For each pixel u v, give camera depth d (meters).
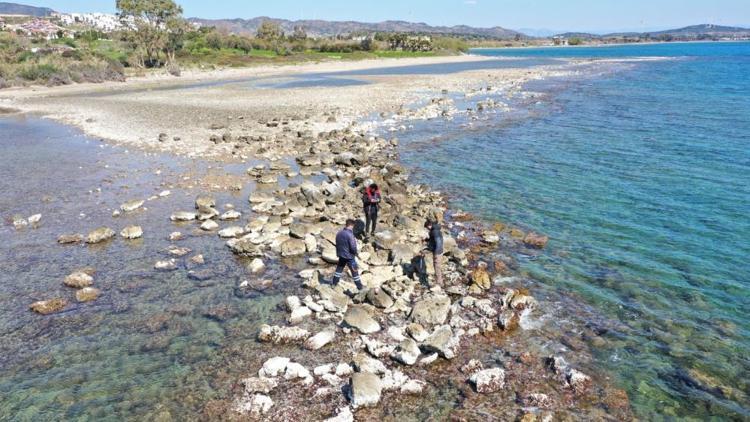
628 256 16.22
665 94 55.28
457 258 15.64
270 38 155.50
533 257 16.16
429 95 57.62
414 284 14.33
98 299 13.59
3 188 23.64
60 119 44.22
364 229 17.78
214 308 13.09
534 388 10.02
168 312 12.92
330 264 15.68
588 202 21.28
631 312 12.96
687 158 27.83
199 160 28.47
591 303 13.39
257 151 30.06
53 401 9.79
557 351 11.28
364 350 11.30
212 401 9.69
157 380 10.34
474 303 13.12
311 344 11.30
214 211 19.72
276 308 13.10
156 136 35.12
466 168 26.59
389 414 9.30
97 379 10.41
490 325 12.07
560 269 15.32
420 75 88.25
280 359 10.58
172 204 21.16
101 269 15.37
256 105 50.38
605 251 16.61
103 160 28.67
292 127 37.81
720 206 20.50
